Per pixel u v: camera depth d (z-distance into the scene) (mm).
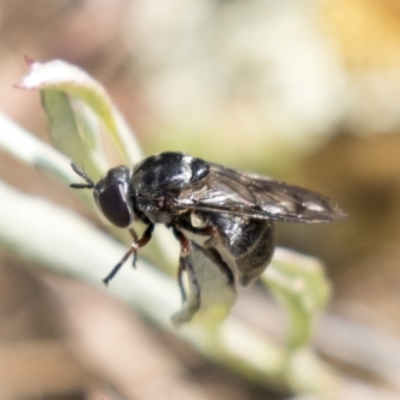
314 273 70
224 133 101
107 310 89
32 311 89
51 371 87
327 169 100
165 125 102
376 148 100
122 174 68
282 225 95
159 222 69
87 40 106
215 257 65
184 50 111
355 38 106
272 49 109
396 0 103
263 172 98
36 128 95
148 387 86
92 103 63
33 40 104
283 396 85
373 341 84
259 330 85
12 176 93
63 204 91
